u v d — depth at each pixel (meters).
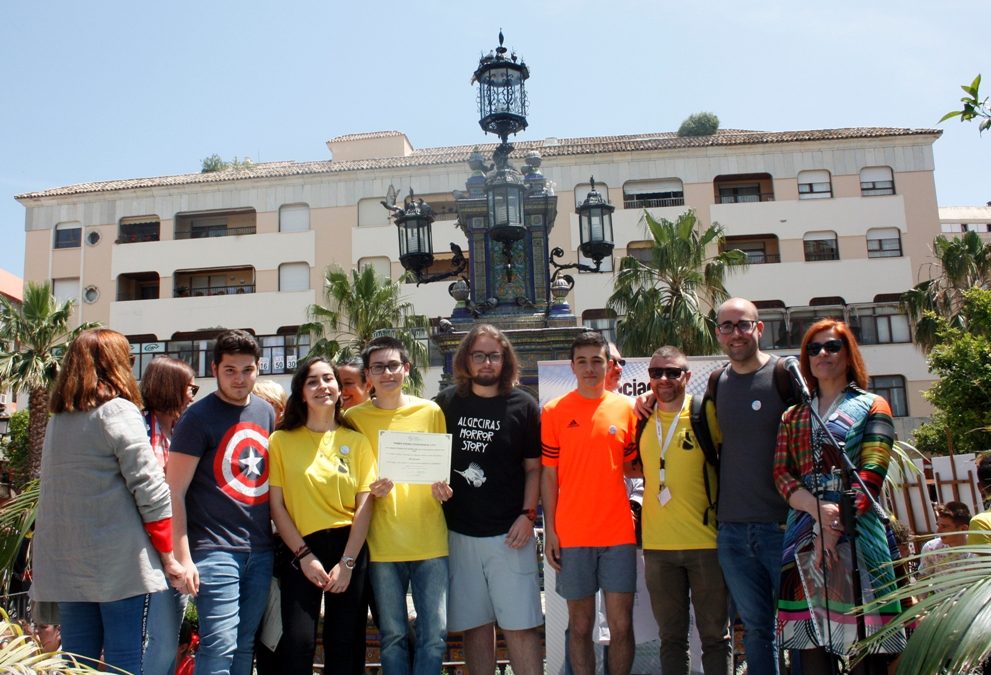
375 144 34.84
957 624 2.59
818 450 3.70
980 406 16.97
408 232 7.88
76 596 3.46
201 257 31.59
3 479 29.17
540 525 6.30
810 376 3.99
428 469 4.11
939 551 3.02
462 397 4.45
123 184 33.34
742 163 30.38
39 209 32.84
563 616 4.93
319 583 3.91
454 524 4.31
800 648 3.62
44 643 4.80
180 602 3.83
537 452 4.43
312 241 31.22
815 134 30.80
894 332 28.36
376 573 4.12
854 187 29.94
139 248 32.00
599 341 4.40
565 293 7.69
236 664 3.93
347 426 4.39
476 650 4.30
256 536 4.02
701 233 29.73
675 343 19.86
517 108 7.36
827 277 29.17
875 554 3.49
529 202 7.66
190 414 4.05
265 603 4.06
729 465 4.05
